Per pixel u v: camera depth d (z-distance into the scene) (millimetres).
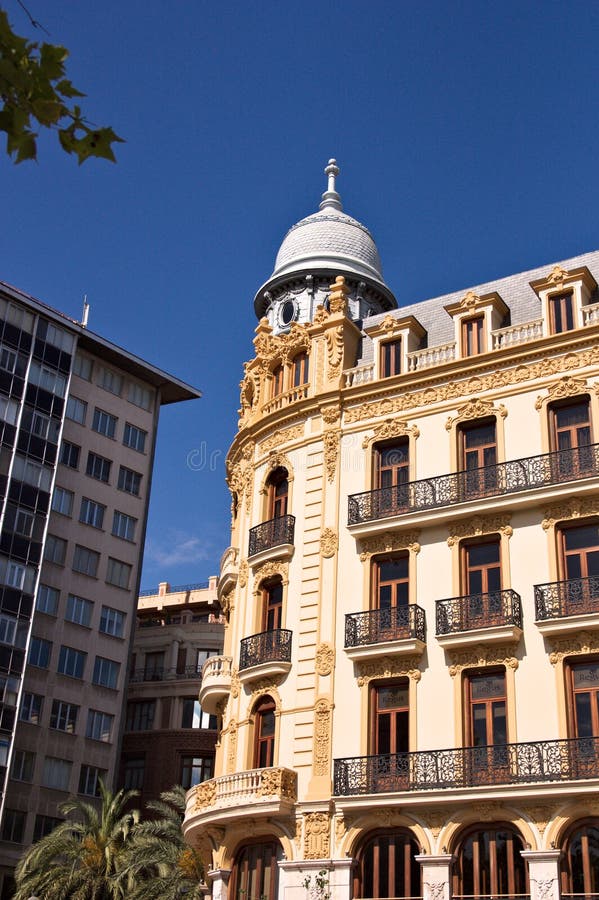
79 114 8070
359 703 34062
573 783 29172
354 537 36781
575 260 38375
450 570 34531
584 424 34656
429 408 37469
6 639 62562
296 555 38000
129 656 70625
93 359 75188
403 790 31578
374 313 48969
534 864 29266
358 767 32875
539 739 30844
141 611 81375
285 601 37531
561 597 32062
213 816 35031
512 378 36188
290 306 48406
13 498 65375
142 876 49312
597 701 30875
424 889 30359
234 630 39625
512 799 30047
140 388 78375
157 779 68000
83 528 70438
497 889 29906
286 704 35656
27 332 69562
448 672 32969
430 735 32469
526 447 35031
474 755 31219
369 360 40844
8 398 67000
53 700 64938
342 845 32188
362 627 34875
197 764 68625
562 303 36500
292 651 36375
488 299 37750
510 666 32125
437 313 40500
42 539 66250
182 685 70875
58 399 70188
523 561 33469
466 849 30844
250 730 36500
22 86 7844
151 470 76938
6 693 61656
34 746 63000
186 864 44719
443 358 38188
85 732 66125
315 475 38938
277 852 34000
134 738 70250
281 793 33312
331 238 50188
